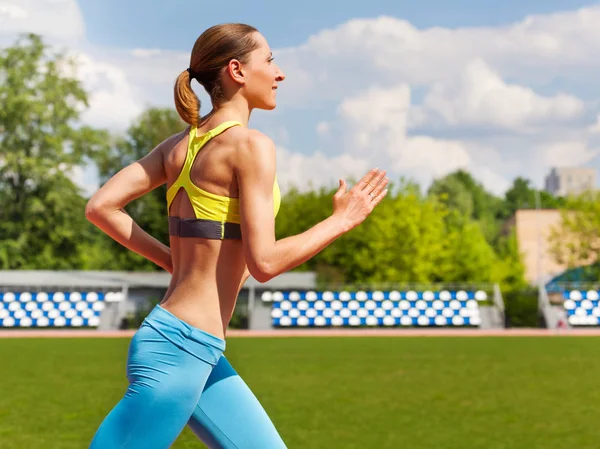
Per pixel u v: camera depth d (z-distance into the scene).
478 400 12.79
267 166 2.78
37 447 8.79
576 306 39.06
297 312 38.97
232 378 3.06
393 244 50.03
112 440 2.76
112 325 38.09
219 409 3.00
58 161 53.66
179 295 2.87
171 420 2.79
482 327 39.03
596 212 58.66
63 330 38.12
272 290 41.00
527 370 17.97
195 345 2.80
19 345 27.30
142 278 42.59
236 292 2.93
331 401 12.65
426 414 11.22
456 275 54.81
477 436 9.44
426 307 39.22
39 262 54.41
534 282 78.06
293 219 55.00
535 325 39.66
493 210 124.38
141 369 2.79
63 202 53.34
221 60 2.93
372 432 9.68
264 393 13.74
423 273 50.00
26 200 53.88
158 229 44.62
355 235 50.84
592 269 58.62
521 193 135.38
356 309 39.16
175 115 52.88
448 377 16.47
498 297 39.50
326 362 20.19
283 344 28.03
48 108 53.53
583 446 8.82
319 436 9.40
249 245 2.74
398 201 51.34
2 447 8.79
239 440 3.00
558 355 22.48
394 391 14.04
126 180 3.11
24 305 38.16
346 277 50.75
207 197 2.83
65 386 14.91
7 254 53.38
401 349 25.20
